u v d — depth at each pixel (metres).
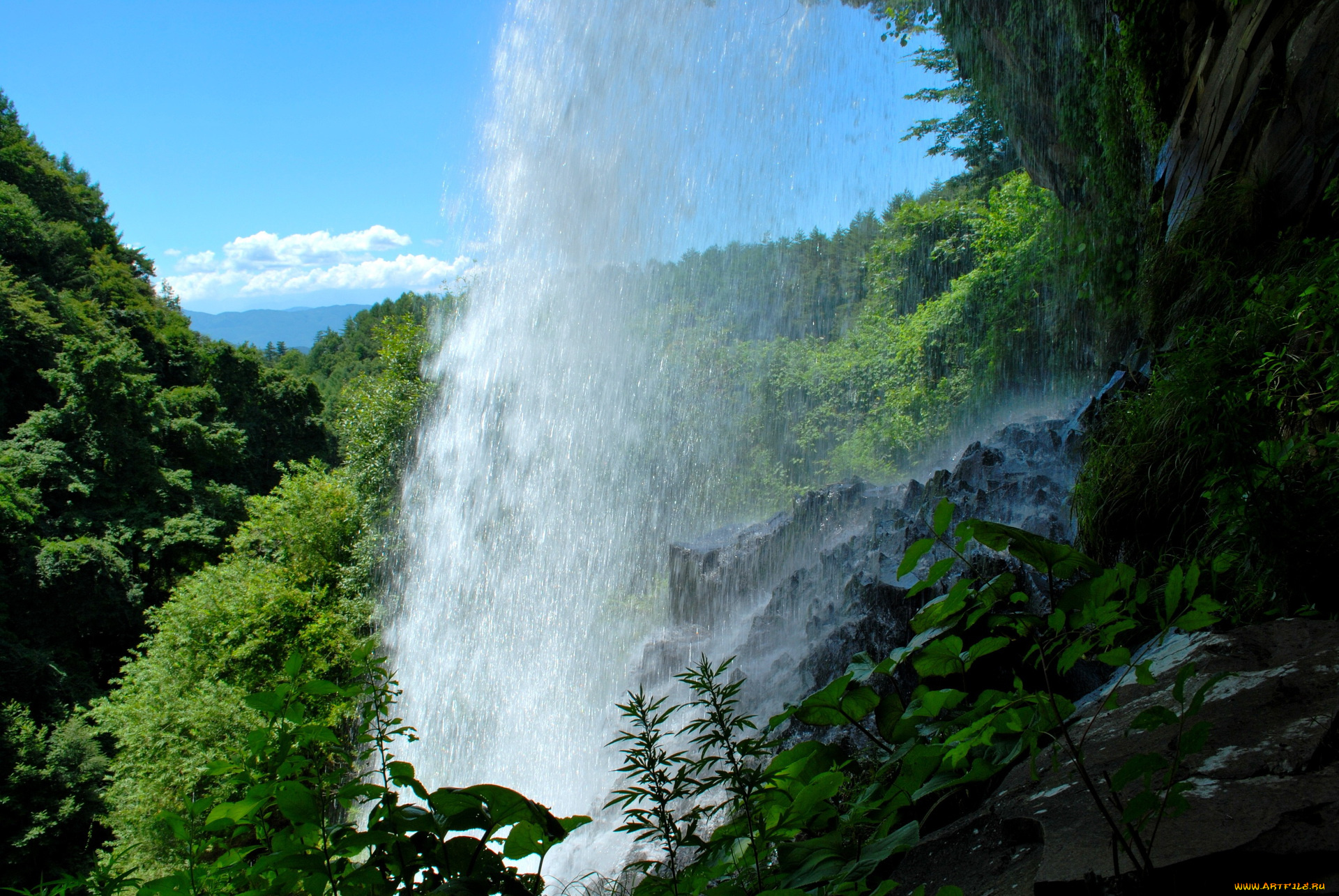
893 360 18.27
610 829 5.37
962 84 18.23
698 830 3.16
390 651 18.47
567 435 19.33
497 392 21.00
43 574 35.72
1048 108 10.44
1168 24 6.40
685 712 6.84
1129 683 2.07
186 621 20.47
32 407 49.19
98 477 44.00
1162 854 1.21
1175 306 4.91
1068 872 1.30
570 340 21.05
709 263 21.59
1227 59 5.18
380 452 23.25
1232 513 2.28
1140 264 6.80
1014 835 1.63
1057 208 12.23
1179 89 6.46
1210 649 1.93
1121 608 1.50
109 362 46.47
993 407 14.27
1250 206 4.44
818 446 18.02
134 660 38.78
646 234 21.11
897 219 21.22
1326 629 1.83
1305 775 1.29
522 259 22.25
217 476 58.31
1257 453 2.25
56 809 22.05
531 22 21.53
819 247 22.52
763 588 9.15
